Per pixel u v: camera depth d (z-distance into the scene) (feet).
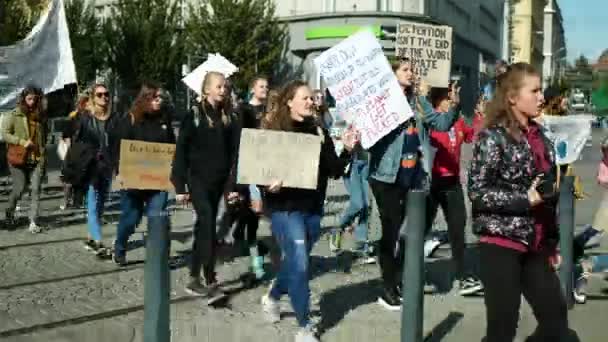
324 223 38.27
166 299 14.08
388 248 22.02
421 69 26.86
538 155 14.29
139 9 157.79
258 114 25.46
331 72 21.88
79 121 30.78
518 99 14.23
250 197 23.90
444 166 24.06
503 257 14.02
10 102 45.52
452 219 24.25
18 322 20.59
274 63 157.89
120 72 156.97
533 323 20.67
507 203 13.85
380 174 21.48
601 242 32.04
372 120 21.26
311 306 22.26
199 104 22.90
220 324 20.45
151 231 14.02
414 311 15.69
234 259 28.60
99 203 29.84
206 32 156.04
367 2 156.56
